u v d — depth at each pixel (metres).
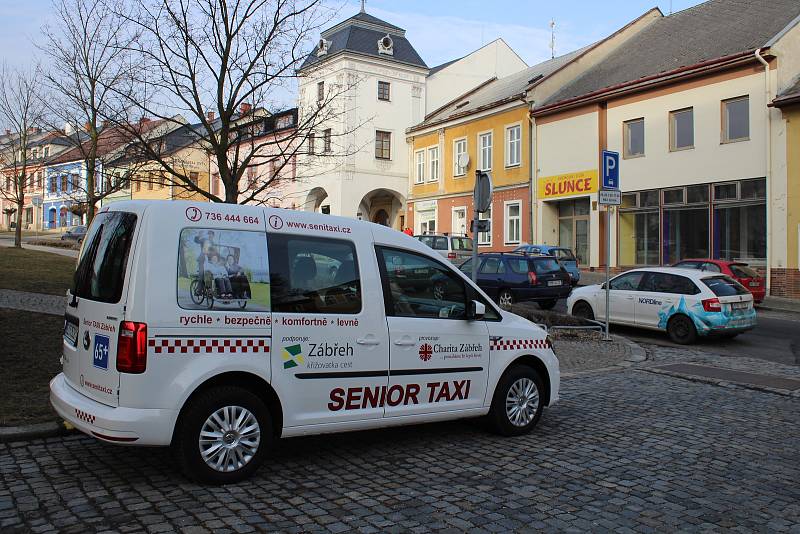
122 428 4.50
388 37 39.72
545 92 30.77
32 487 4.73
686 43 27.17
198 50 10.37
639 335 14.56
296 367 5.15
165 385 4.61
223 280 4.92
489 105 33.09
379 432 6.59
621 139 26.47
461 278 6.30
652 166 25.23
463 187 35.59
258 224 5.18
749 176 22.02
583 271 28.44
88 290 5.11
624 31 32.09
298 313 5.20
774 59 21.30
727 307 13.04
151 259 4.68
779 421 7.32
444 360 6.00
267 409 5.04
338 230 5.59
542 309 18.91
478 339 6.26
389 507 4.57
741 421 7.29
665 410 7.77
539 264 18.09
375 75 39.31
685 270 13.98
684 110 24.33
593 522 4.40
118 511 4.33
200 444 4.76
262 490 4.82
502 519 4.41
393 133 40.19
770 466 5.71
